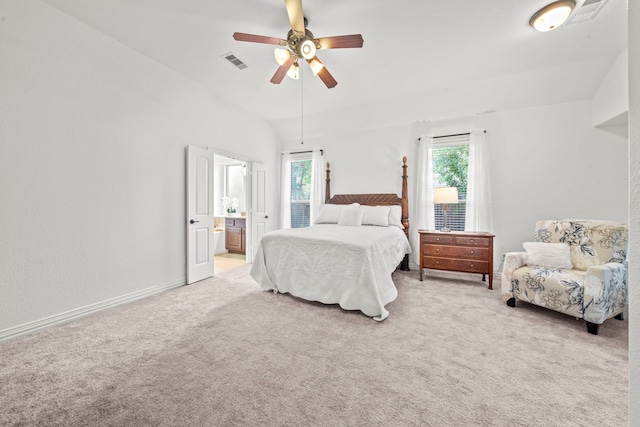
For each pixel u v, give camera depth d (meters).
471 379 1.55
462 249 3.40
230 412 1.31
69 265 2.32
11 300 2.00
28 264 2.08
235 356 1.78
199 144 3.63
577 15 2.21
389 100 3.93
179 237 3.38
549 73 3.09
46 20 2.08
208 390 1.46
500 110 3.70
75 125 2.34
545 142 3.49
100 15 2.17
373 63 2.95
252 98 3.93
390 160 4.48
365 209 4.18
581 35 2.46
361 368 1.65
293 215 5.48
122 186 2.73
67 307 2.31
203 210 3.66
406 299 2.87
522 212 3.61
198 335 2.06
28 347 1.88
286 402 1.38
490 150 3.77
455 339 2.00
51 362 1.70
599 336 2.05
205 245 3.69
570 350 1.85
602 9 2.14
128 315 2.44
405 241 3.93
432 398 1.40
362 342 1.96
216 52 2.73
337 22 2.28
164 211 3.18
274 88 3.59
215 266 4.57
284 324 2.26
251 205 4.77
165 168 3.19
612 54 2.75
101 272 2.56
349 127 4.67
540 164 3.51
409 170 4.34
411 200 4.34
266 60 2.89
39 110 2.12
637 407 0.53
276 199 5.40
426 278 3.71
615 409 1.33
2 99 1.93
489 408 1.34
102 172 2.56
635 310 0.54
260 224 4.92
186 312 2.52
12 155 1.99
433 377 1.57
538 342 1.96
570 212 3.38
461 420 1.27
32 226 2.10
